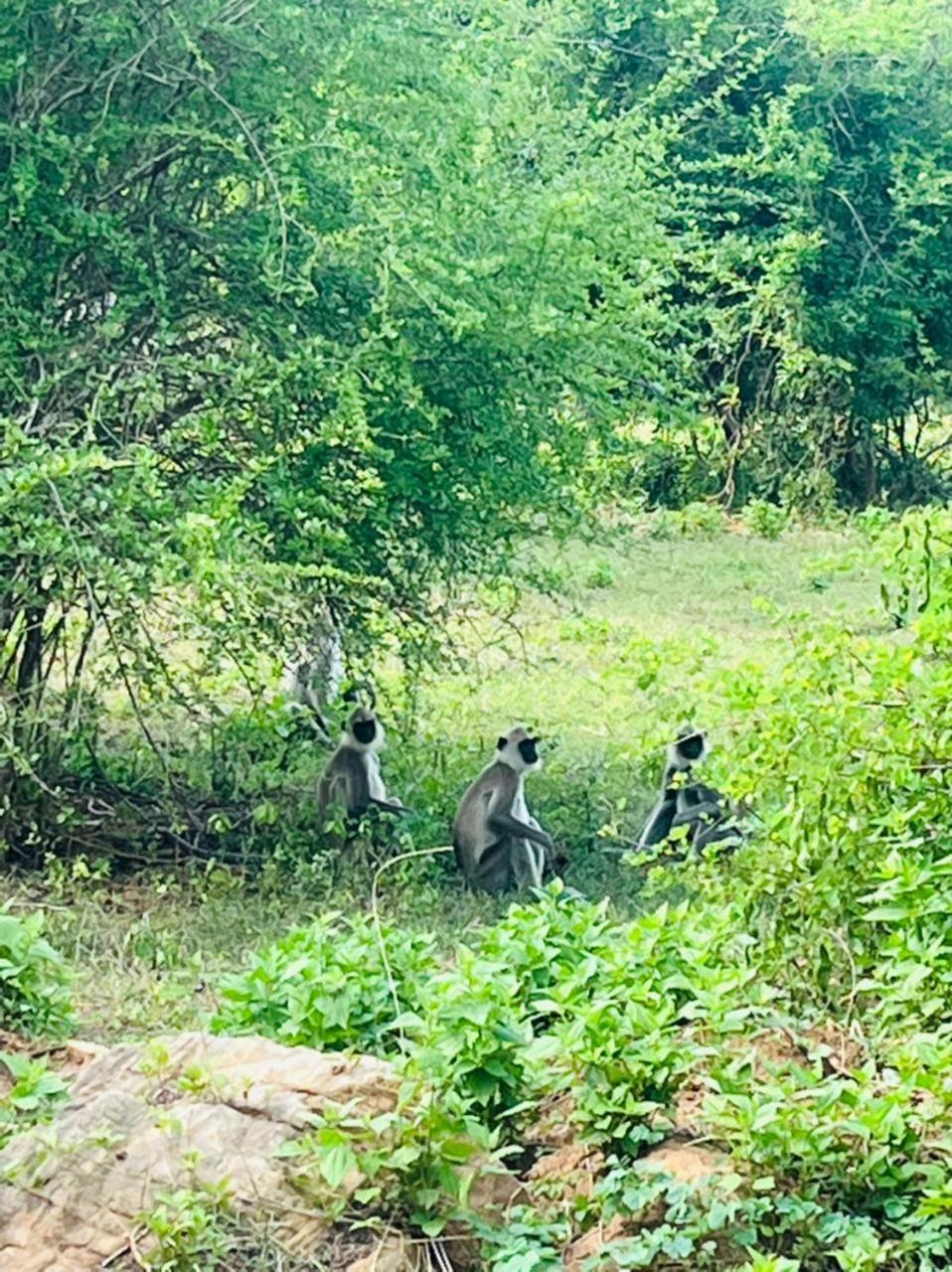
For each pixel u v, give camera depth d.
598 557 17.69
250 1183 4.76
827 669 6.77
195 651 10.83
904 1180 4.79
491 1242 4.67
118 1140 4.87
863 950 6.25
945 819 6.43
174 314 9.76
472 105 9.88
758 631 16.36
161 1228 4.55
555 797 11.43
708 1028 5.43
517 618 16.47
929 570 7.72
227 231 9.73
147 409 8.87
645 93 21.28
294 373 9.27
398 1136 4.77
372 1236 4.68
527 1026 5.28
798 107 23.16
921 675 6.63
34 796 9.64
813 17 22.98
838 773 6.39
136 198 9.79
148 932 8.03
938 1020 5.71
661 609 17.52
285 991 5.92
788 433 23.86
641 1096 5.07
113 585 8.49
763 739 6.56
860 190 23.42
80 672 10.38
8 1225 4.74
